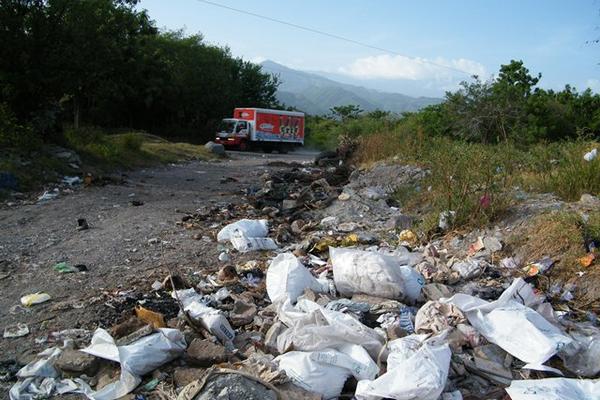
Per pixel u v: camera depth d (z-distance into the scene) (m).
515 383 3.84
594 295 5.68
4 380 4.13
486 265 6.48
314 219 10.11
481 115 20.47
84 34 15.72
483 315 4.56
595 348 4.27
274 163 22.34
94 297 5.71
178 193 13.07
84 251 7.47
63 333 4.82
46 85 15.54
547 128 21.23
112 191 12.70
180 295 5.68
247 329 4.95
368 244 7.99
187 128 43.25
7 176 11.77
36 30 15.13
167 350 4.21
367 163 16.33
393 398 3.58
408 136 16.41
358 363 3.91
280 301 5.18
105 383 4.02
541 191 8.77
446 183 8.62
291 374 3.81
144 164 18.70
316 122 53.75
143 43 30.39
